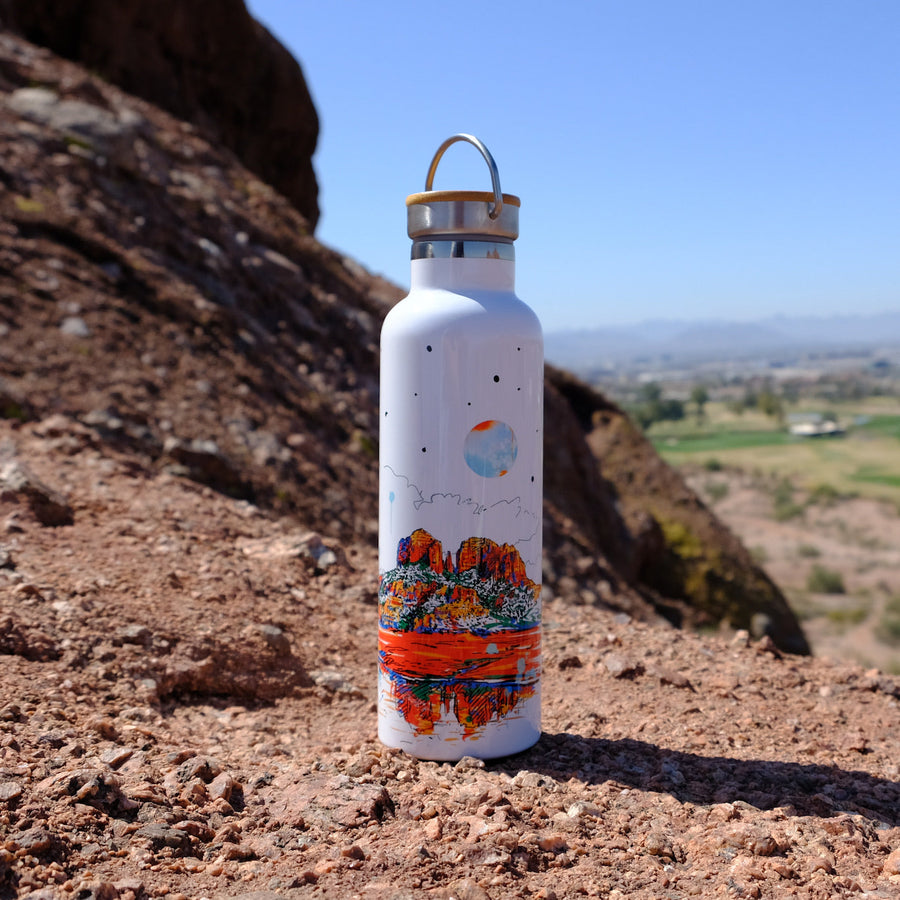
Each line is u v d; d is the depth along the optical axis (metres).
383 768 2.98
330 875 2.27
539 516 3.18
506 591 3.08
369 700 3.97
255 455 8.43
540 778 2.95
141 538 5.04
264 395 9.74
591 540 16.52
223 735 3.43
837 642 50.84
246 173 16.08
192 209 12.58
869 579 71.62
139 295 9.77
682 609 19.00
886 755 3.49
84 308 8.84
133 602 4.16
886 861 2.48
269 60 22.95
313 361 11.66
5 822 2.30
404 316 3.06
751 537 92.44
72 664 3.56
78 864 2.23
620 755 3.28
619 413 23.06
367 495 9.54
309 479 8.76
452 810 2.67
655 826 2.68
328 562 5.39
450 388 2.98
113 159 11.82
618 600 12.37
